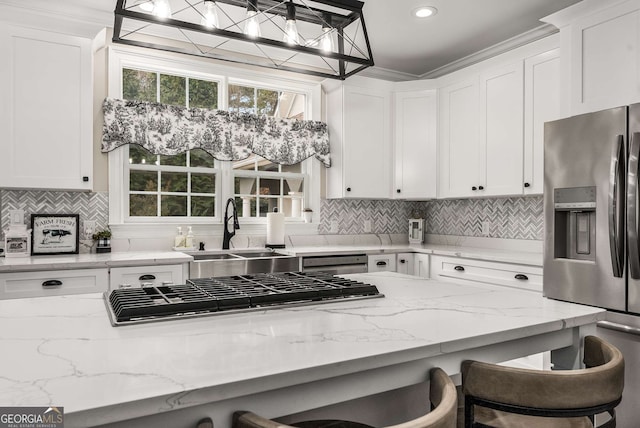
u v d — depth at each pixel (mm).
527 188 3246
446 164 3936
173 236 3541
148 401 732
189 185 3688
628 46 2363
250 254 3619
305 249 3686
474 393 1113
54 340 1040
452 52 4008
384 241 4602
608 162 2287
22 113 2746
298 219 4191
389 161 4172
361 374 1034
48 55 2814
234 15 3172
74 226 3107
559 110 2834
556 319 1306
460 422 1286
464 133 3768
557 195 2559
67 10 3012
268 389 849
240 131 3760
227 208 3615
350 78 3979
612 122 2285
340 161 4039
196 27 1776
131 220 3449
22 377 809
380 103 4137
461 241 4363
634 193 2162
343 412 1334
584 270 2402
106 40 3297
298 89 4109
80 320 1230
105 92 3303
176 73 3598
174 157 3639
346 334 1116
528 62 3246
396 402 1430
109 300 1436
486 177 3564
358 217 4461
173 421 835
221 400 865
